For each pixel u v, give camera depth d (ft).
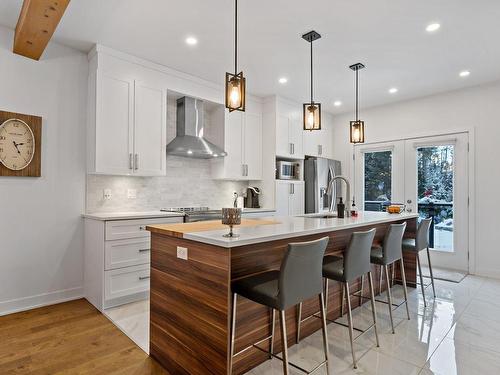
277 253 7.09
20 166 9.61
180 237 6.23
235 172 15.08
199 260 5.99
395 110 17.07
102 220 9.68
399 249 9.08
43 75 10.19
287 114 16.60
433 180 15.79
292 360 6.87
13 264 9.57
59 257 10.47
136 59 11.44
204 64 12.13
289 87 14.74
